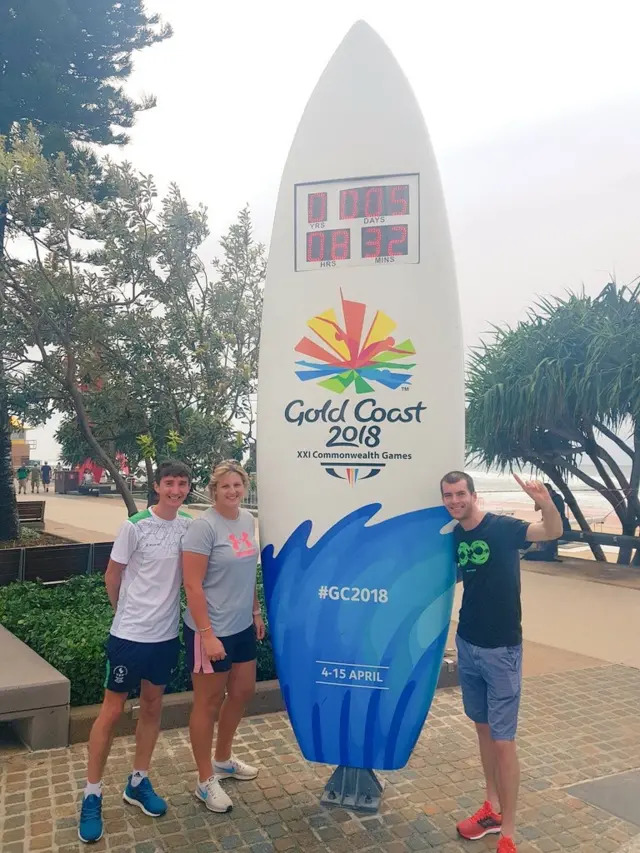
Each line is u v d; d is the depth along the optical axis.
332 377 3.71
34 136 6.57
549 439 12.85
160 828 3.22
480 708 3.25
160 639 3.24
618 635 7.12
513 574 3.14
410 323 3.64
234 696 3.57
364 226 3.74
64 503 22.08
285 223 3.87
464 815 3.42
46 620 5.21
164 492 3.31
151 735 3.34
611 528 17.17
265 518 3.83
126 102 10.59
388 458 3.61
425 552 3.56
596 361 10.86
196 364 6.56
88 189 6.63
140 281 6.58
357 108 3.82
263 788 3.64
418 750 4.18
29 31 9.44
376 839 3.19
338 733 3.57
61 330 6.42
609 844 3.18
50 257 6.76
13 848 3.02
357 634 3.59
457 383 3.63
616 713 4.86
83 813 3.12
